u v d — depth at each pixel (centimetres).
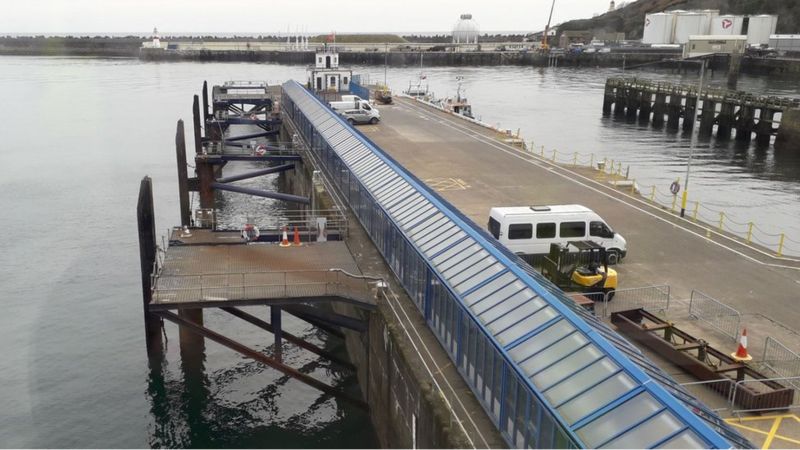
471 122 8194
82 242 5512
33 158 8875
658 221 4172
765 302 2962
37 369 3478
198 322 3475
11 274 4788
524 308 2050
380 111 9262
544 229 3378
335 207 4234
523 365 1819
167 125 11656
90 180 7656
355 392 3272
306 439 2928
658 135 11044
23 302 4312
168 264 3188
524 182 5081
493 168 5559
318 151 5759
